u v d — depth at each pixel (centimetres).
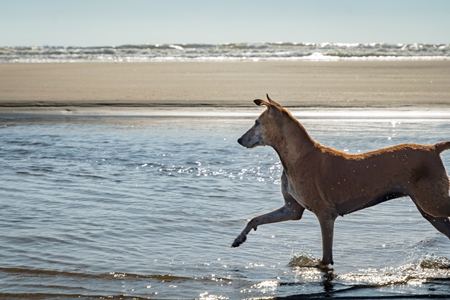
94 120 2250
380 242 939
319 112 2334
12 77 3856
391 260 867
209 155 1583
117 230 986
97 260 856
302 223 1043
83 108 2520
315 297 740
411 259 870
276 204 1134
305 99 2653
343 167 840
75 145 1736
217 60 6456
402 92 2880
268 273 823
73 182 1307
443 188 816
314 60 6231
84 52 7969
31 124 2162
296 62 5756
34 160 1536
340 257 880
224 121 2177
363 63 5384
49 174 1381
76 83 3466
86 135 1908
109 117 2316
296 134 860
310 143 861
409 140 1711
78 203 1141
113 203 1141
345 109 2392
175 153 1609
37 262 845
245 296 743
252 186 1269
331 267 844
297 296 743
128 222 1027
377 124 2047
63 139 1838
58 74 4134
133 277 800
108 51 8125
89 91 3045
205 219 1047
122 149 1670
